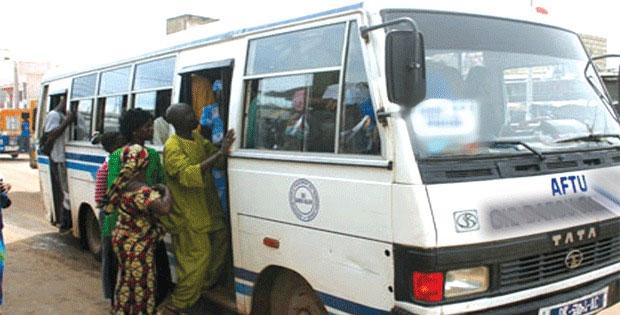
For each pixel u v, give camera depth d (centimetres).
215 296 486
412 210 299
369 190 324
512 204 322
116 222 457
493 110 354
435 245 295
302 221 372
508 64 373
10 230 924
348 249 339
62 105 787
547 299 334
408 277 303
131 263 432
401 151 308
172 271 510
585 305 351
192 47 501
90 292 598
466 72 353
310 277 368
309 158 364
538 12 416
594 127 403
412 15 343
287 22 397
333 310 354
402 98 296
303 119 378
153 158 455
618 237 381
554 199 342
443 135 323
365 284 330
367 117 330
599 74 438
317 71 370
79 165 718
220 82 471
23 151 2502
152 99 559
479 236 306
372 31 330
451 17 359
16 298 577
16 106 4047
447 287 300
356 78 341
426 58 336
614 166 388
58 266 700
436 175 308
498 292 314
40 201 1254
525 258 324
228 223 453
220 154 429
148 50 574
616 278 375
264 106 413
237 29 448
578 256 350
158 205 416
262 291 426
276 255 395
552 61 400
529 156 346
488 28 373
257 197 409
